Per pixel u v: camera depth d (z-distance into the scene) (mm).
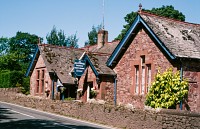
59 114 21141
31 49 69562
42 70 29719
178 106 16844
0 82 40656
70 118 18953
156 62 18750
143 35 19984
